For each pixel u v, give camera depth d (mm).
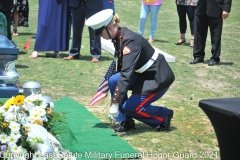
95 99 7281
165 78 7074
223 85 10430
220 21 11859
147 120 7254
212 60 12141
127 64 6777
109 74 7266
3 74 6133
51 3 11672
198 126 7691
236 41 15914
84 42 14539
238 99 4879
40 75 10430
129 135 7164
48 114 5836
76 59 12039
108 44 13258
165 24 19109
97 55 11844
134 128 7383
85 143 6680
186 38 16016
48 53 12578
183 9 14609
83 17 11680
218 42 12055
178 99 9219
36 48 11875
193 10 14305
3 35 7242
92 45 11781
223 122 4656
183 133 7340
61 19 11750
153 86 7043
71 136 6680
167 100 9109
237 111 4461
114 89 7164
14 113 5355
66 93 9281
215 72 11484
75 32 11797
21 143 5219
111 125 7586
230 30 18172
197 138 7164
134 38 6875
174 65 11961
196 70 11586
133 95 7094
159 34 16641
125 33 6898
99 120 7738
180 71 11383
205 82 10594
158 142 6930
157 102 8945
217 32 11945
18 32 15828
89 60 12039
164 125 7332
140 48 6879
